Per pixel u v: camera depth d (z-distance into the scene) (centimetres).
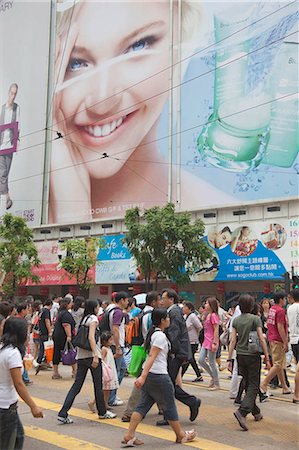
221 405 889
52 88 3862
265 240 2481
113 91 3503
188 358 750
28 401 449
